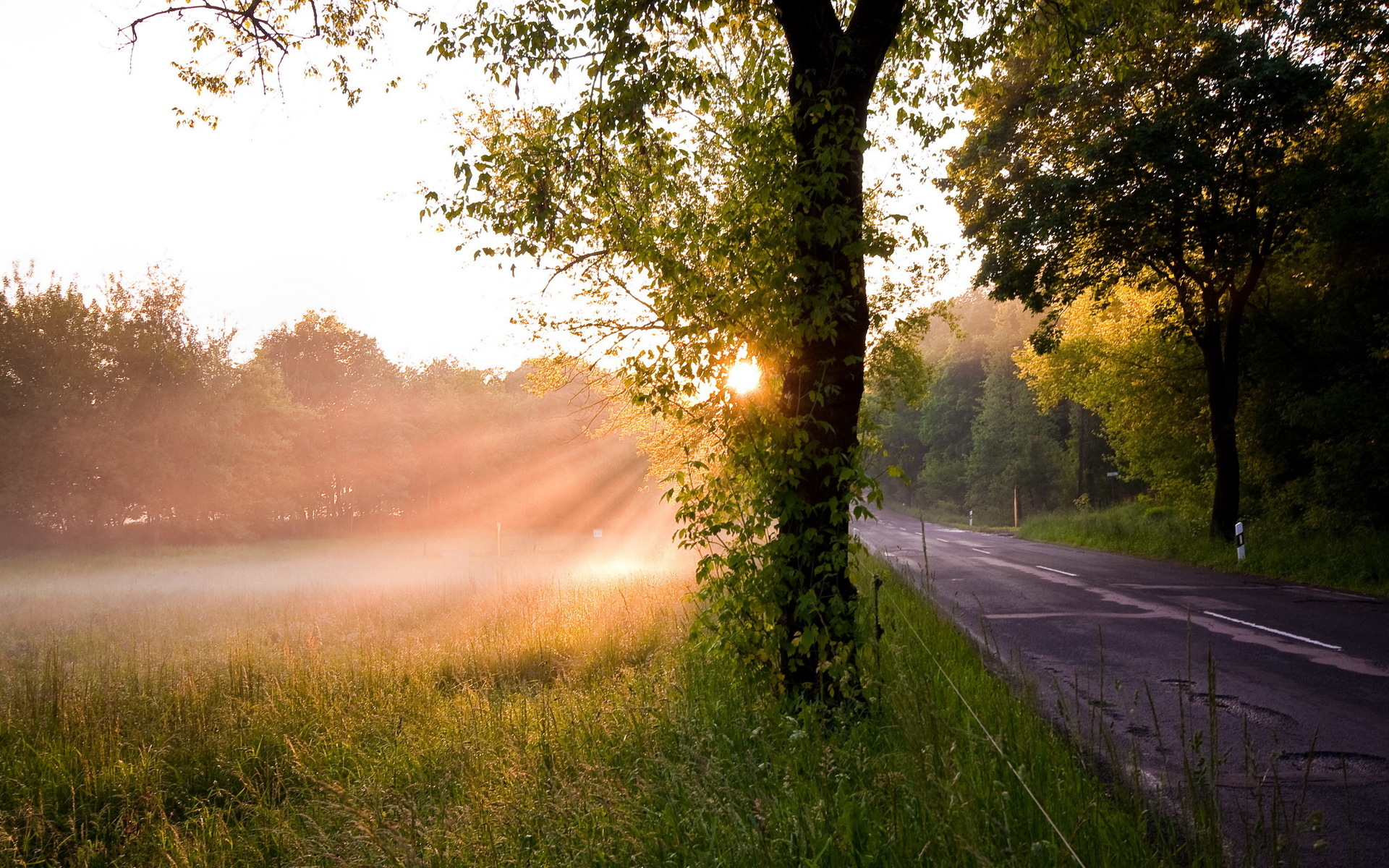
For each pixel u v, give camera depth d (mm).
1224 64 16016
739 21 7828
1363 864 3682
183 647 10367
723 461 6168
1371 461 16891
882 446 5922
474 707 6473
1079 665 7922
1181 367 22453
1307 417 17438
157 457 37156
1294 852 3428
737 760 4285
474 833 3969
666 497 6078
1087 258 18953
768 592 5762
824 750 4285
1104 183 16969
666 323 6020
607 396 8000
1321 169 16562
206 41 7723
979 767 3727
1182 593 13531
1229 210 18062
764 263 5715
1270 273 20219
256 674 7910
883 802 3592
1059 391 26844
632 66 6258
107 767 5652
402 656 8758
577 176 6312
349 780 5152
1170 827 3244
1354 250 17062
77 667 8891
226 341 41406
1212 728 2977
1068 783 3705
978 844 2803
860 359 5863
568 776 4609
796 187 5527
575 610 11352
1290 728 5848
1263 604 12125
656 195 6402
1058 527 32406
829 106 5586
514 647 8938
